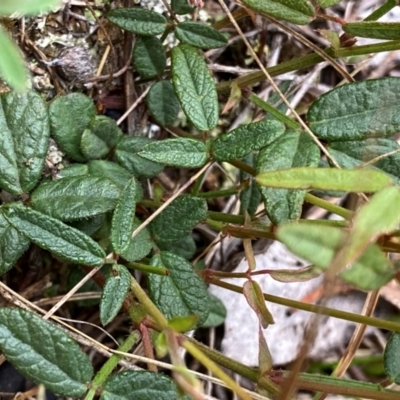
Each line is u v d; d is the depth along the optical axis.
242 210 0.21
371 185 0.12
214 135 0.24
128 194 0.16
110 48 0.21
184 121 0.24
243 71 0.24
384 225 0.11
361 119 0.17
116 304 0.16
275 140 0.17
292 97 0.25
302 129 0.17
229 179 0.24
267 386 0.16
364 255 0.12
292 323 0.24
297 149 0.17
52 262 0.21
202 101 0.17
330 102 0.17
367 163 0.16
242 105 0.25
